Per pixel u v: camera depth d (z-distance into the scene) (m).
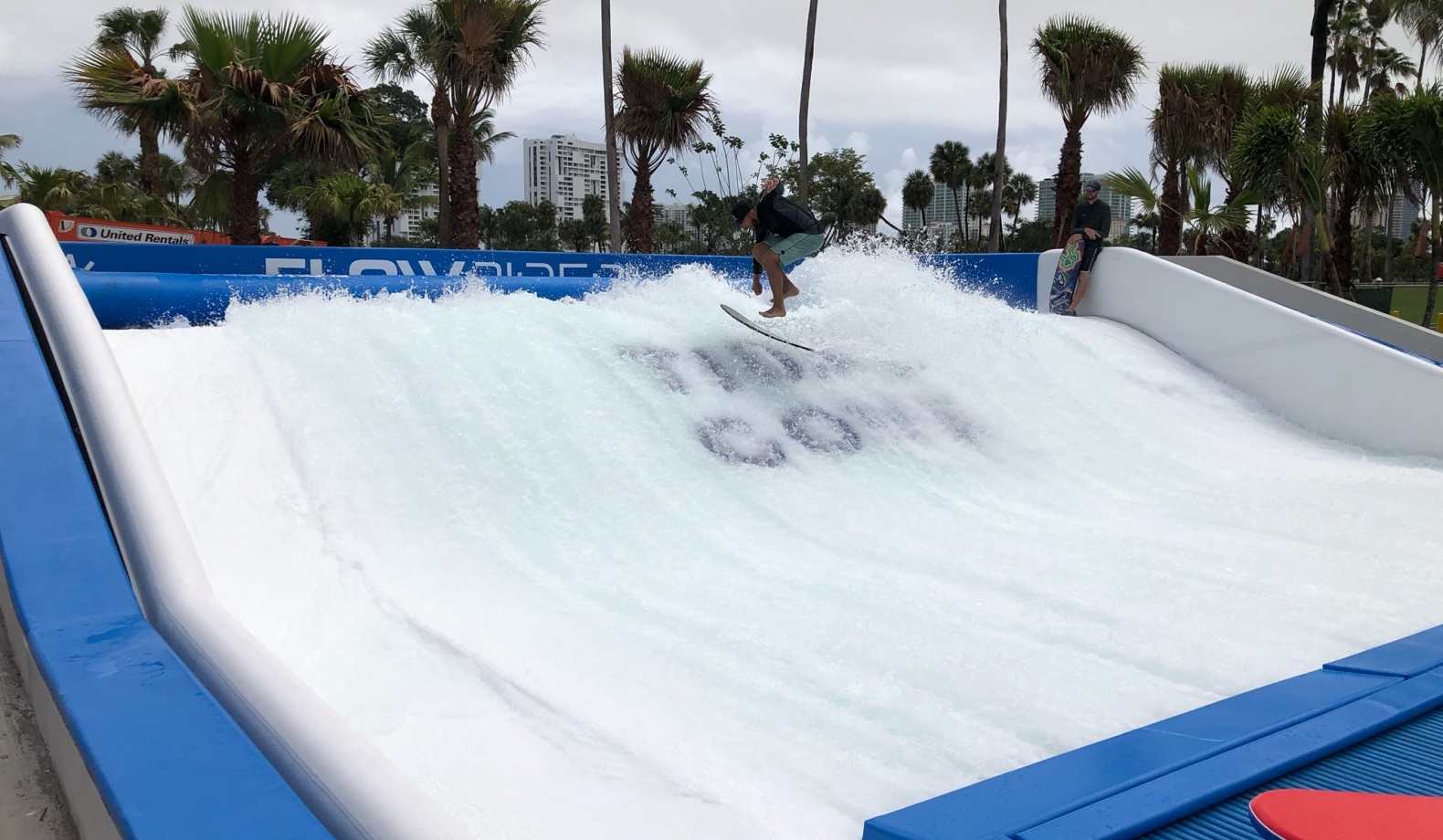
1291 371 8.90
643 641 3.60
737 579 4.36
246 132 15.70
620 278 9.55
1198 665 3.57
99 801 1.76
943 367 8.03
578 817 2.47
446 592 3.88
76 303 4.32
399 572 3.96
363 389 5.23
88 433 3.50
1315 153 15.98
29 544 2.88
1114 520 5.73
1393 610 4.21
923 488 6.04
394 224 37.12
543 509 4.79
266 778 1.75
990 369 8.24
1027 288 11.91
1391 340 10.84
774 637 3.71
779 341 7.39
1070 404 8.09
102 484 3.24
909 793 2.68
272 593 3.64
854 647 3.63
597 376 6.26
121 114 15.39
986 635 3.81
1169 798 2.34
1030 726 3.08
